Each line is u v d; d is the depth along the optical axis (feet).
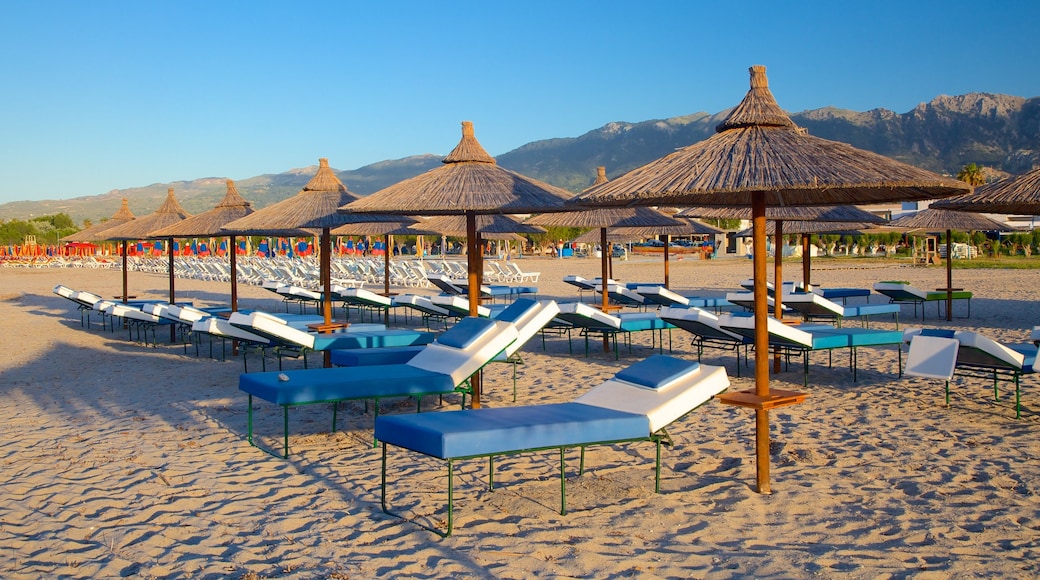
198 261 105.40
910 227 48.47
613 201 16.71
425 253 205.05
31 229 213.46
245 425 22.72
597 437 15.17
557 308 23.53
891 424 21.89
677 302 44.68
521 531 14.20
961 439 20.15
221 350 38.47
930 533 13.80
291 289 51.55
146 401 26.35
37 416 24.30
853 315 38.81
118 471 18.25
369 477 17.65
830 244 161.27
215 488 16.96
